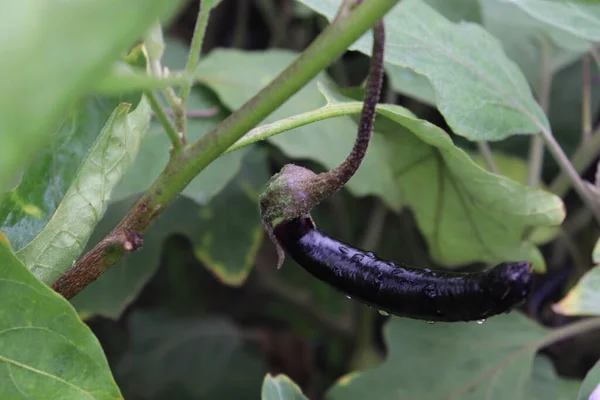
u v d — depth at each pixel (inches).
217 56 39.3
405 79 36.7
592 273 31.4
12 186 29.4
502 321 37.2
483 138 32.1
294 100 38.1
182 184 27.0
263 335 57.8
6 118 18.1
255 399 51.2
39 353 26.2
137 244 27.2
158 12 19.5
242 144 27.7
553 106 46.3
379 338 54.7
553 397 35.7
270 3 53.2
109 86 22.6
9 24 18.3
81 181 28.2
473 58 33.1
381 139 33.3
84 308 37.3
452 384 36.3
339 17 24.5
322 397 55.2
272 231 28.0
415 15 32.9
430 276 27.1
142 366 51.9
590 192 35.0
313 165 47.4
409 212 49.0
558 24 32.6
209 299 59.0
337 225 52.0
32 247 27.9
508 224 33.2
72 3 18.8
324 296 53.9
